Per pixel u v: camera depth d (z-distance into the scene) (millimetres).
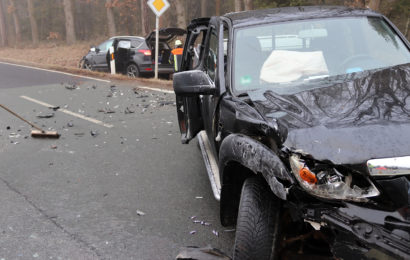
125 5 45312
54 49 38438
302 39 3953
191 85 3756
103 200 4977
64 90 13148
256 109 3162
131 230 4230
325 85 3393
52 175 5848
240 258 2779
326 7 4402
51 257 3775
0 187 5488
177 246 3893
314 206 2439
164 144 7098
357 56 3791
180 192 5121
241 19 4230
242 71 3748
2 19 53281
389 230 2197
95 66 18203
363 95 2943
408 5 16812
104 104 10633
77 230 4266
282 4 18203
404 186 2277
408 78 3104
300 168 2459
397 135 2424
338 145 2453
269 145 2930
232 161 3102
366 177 2361
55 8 56906
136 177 5676
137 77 15625
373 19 4160
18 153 6891
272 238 2742
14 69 20469
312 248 2955
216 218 4422
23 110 10352
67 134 7957
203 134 5648
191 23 5832
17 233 4230
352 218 2289
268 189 2838
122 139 7488
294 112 2910
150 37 15461
